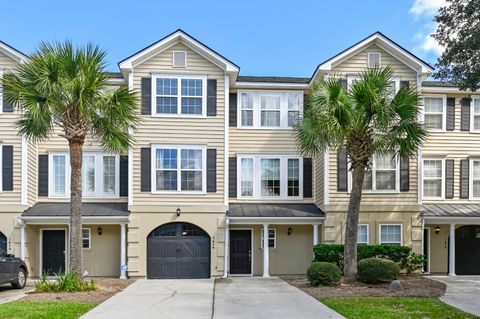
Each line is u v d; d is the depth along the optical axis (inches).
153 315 399.9
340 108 546.3
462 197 792.3
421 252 732.0
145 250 711.7
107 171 772.0
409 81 747.4
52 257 758.5
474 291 530.6
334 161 735.1
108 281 642.2
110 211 725.9
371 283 562.9
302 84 788.0
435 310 408.8
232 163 782.5
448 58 509.0
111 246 767.7
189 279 692.1
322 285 555.8
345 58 748.0
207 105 735.7
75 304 437.7
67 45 525.0
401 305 432.8
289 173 792.9
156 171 723.4
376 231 731.4
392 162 741.9
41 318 373.1
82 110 514.9
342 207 728.3
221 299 481.7
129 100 547.2
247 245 783.1
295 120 791.1
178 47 737.6
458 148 795.4
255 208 758.5
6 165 708.7
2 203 704.4
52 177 761.6
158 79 732.7
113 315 398.9
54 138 765.9
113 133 559.8
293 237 786.8
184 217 720.3
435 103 796.6
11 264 561.0
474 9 480.1
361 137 577.6
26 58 709.3
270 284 604.4
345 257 595.8
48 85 505.4
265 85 783.7
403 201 738.2
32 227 737.6
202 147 730.8
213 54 730.2
